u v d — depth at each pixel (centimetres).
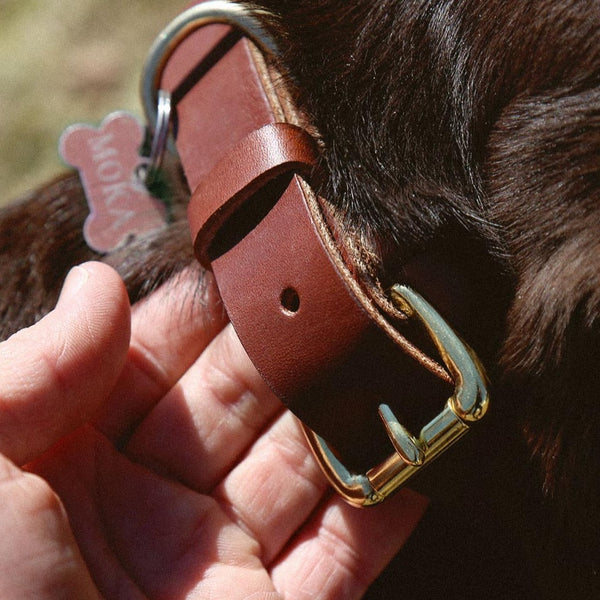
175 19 53
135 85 109
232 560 52
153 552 52
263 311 49
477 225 48
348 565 52
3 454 50
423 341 48
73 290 51
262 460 53
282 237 48
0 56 116
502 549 51
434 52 49
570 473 48
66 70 112
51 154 106
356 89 50
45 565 49
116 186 56
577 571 50
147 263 54
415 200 49
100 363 51
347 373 48
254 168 48
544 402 48
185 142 53
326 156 49
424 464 48
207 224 49
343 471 49
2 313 56
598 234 46
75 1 118
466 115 48
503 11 48
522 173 47
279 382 48
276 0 51
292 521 53
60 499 51
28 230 58
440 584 52
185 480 53
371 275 48
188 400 53
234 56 52
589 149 46
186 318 54
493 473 49
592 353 47
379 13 49
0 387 50
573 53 47
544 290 47
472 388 47
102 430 53
